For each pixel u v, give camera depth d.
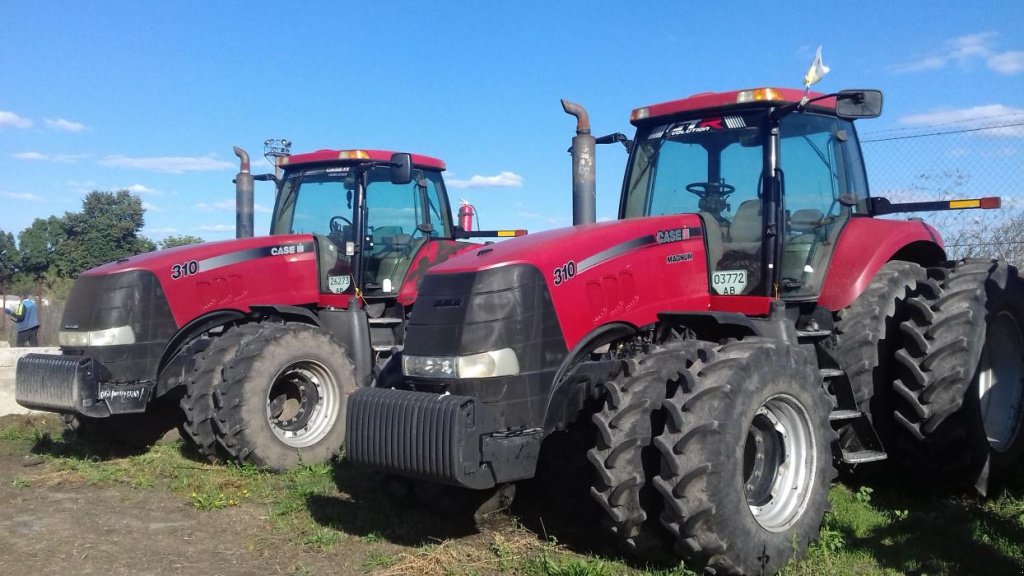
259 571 4.08
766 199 4.84
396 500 4.96
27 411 8.49
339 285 7.29
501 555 4.10
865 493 4.79
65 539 4.61
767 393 3.88
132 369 6.22
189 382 6.29
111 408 6.08
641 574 3.85
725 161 5.14
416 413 3.91
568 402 4.24
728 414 3.69
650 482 3.81
